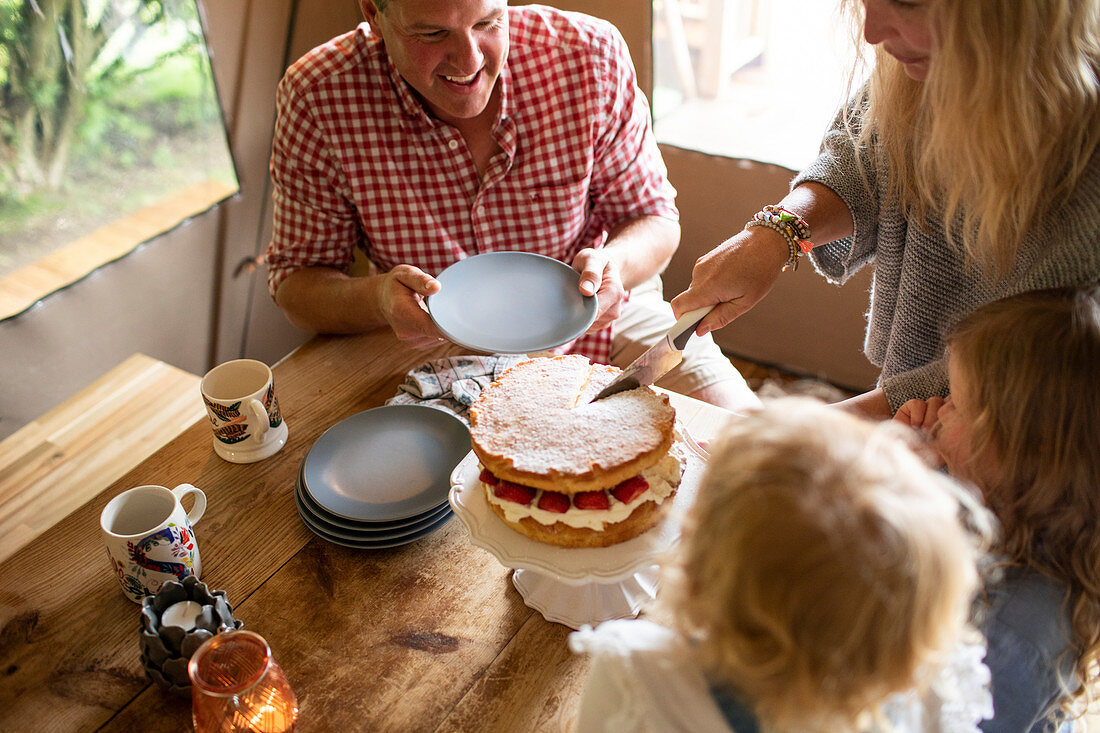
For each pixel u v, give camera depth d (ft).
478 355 4.44
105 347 7.08
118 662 3.04
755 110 7.22
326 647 3.05
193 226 7.47
